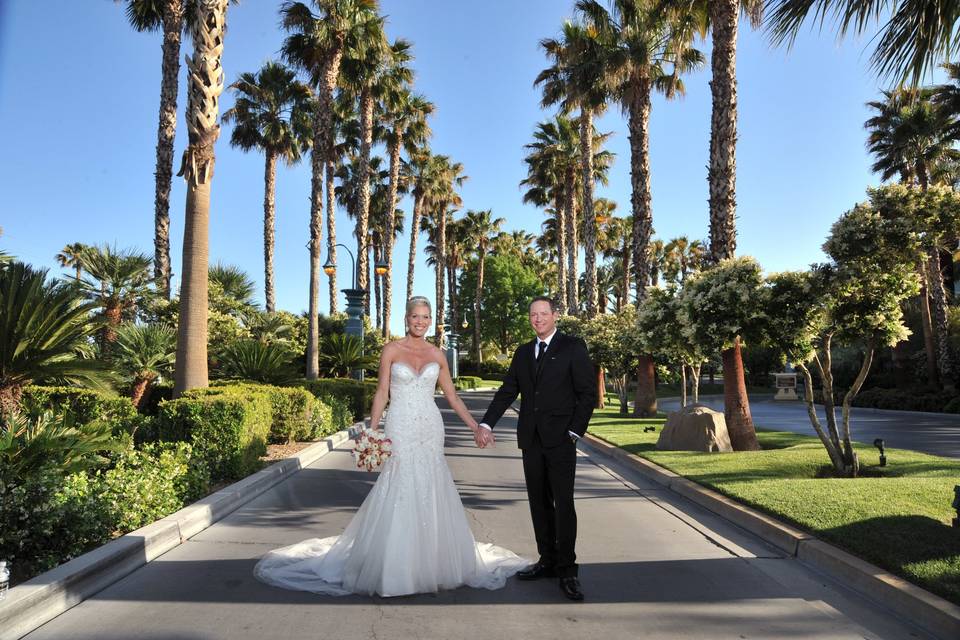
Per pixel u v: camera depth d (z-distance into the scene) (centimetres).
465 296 7619
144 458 657
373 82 3069
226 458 805
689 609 405
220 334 1897
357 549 438
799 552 526
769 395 4622
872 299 892
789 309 948
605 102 2203
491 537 589
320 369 2503
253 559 506
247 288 2355
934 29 599
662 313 1249
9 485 464
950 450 1308
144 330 1280
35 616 367
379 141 3912
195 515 599
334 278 3988
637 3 1884
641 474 997
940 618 368
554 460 442
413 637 357
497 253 7531
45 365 840
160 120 1955
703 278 1055
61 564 448
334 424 1462
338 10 2402
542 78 2803
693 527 636
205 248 1103
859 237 845
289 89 3234
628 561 514
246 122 3231
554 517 465
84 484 520
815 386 4003
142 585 439
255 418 888
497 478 935
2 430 535
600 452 1298
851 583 453
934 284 2969
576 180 3556
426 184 4850
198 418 802
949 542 493
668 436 1220
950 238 855
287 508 703
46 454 515
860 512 595
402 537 428
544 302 463
